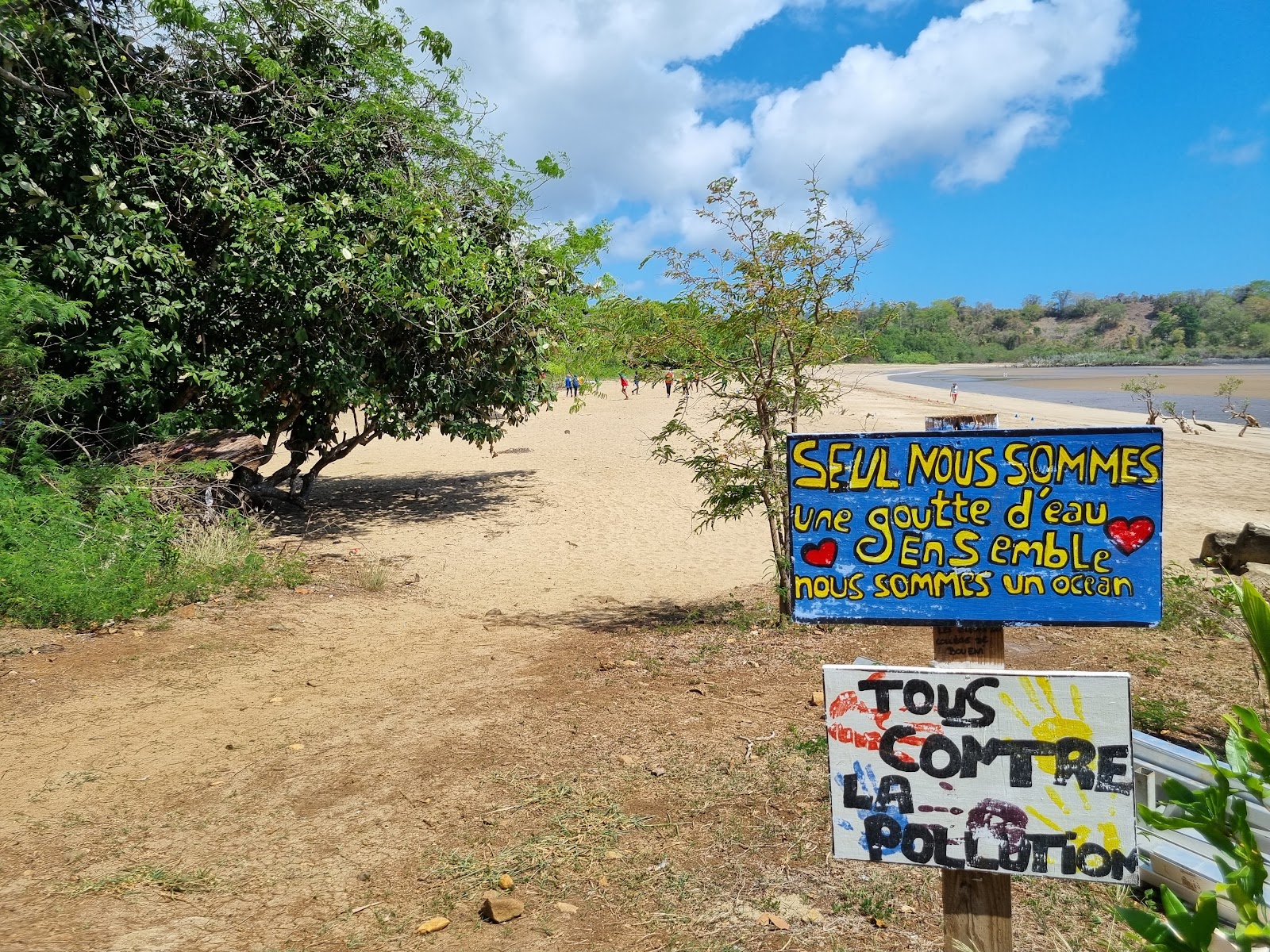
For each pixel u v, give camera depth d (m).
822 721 4.94
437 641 7.49
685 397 7.50
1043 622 2.21
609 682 5.92
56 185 10.70
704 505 7.61
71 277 10.80
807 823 3.78
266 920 3.23
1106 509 2.17
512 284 13.61
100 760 4.75
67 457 11.44
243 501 11.95
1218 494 15.42
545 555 12.30
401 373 13.70
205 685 6.05
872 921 3.09
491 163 14.29
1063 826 2.14
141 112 11.59
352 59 13.33
